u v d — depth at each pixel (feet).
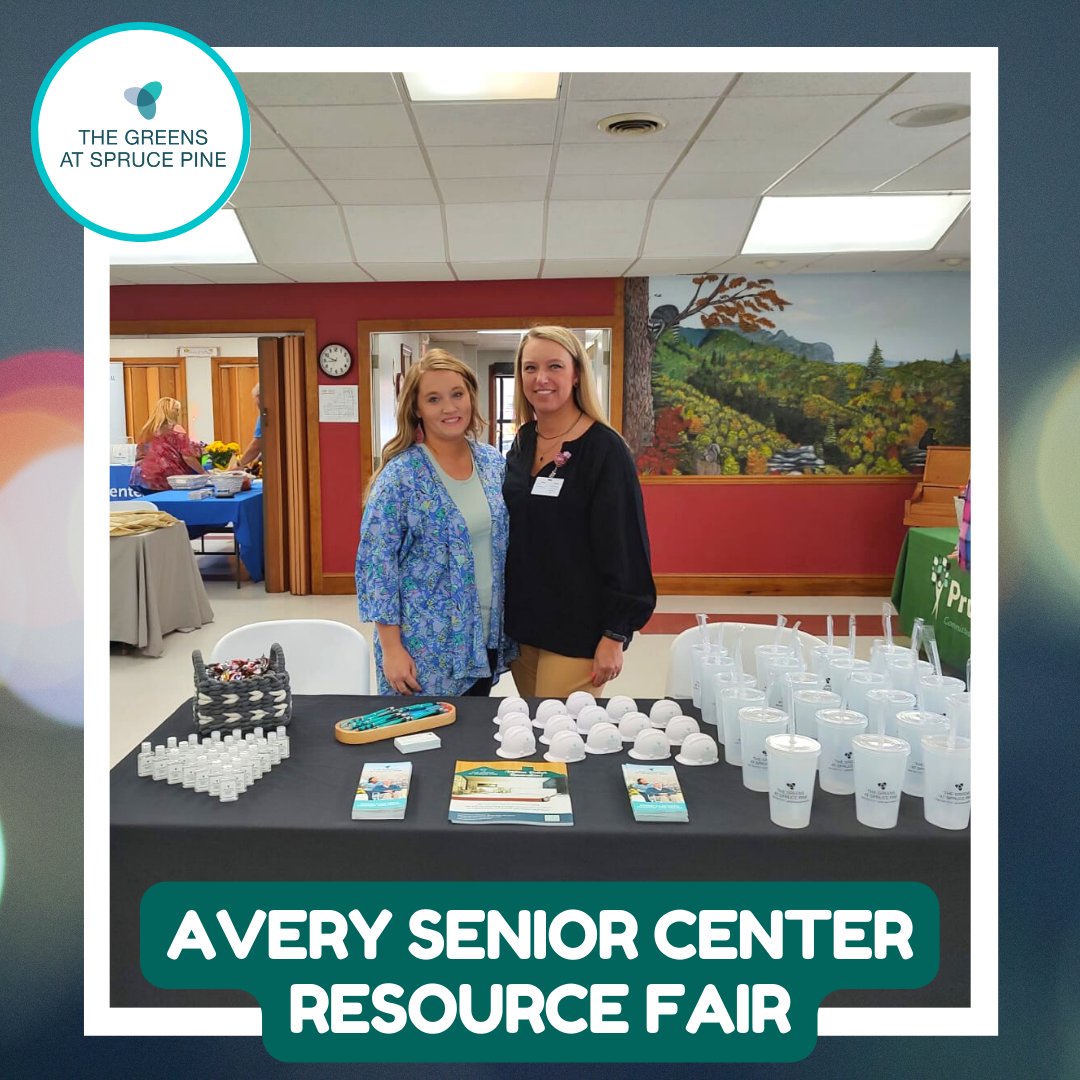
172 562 18.56
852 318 23.22
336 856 4.63
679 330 23.27
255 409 38.88
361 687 8.23
